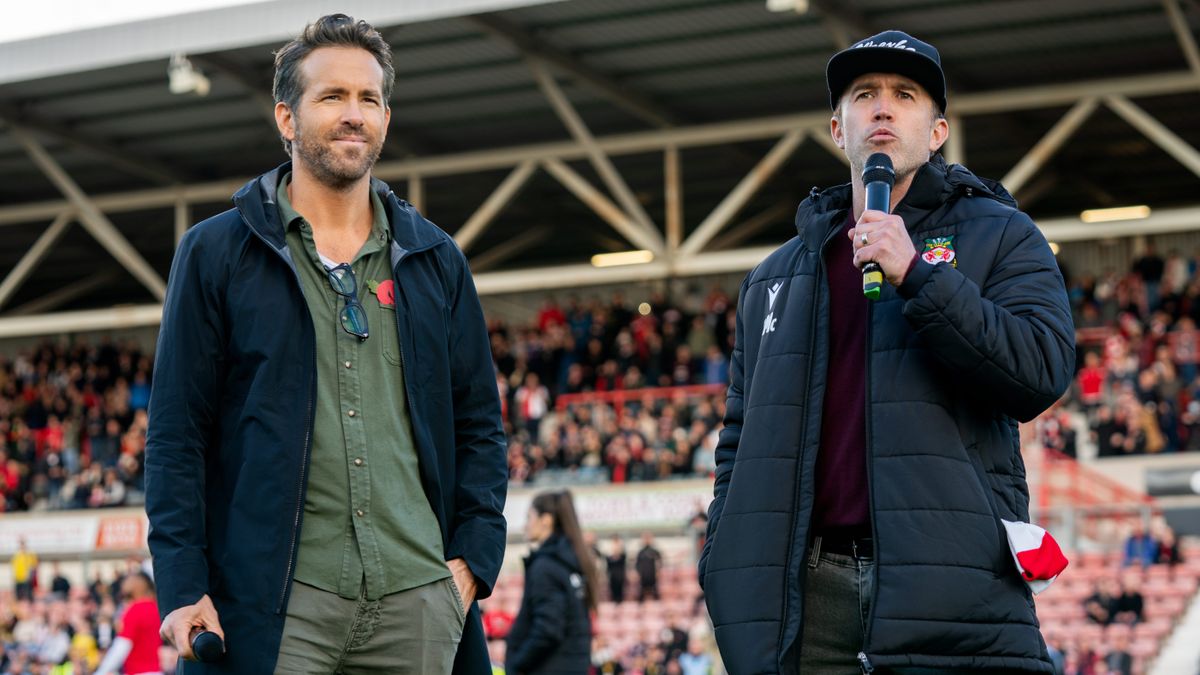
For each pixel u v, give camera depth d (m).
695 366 24.80
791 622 3.49
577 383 24.73
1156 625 16.12
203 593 3.37
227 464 3.47
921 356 3.51
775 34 21.77
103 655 18.09
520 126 25.61
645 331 25.00
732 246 31.12
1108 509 18.14
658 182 28.30
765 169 24.14
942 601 3.36
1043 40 21.89
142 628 8.75
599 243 31.94
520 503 22.03
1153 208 29.64
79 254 31.97
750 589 3.55
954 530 3.40
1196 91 22.44
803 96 24.25
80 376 27.95
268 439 3.43
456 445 3.76
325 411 3.49
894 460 3.46
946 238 3.63
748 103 24.69
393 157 26.56
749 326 3.87
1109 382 21.20
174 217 29.33
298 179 3.65
